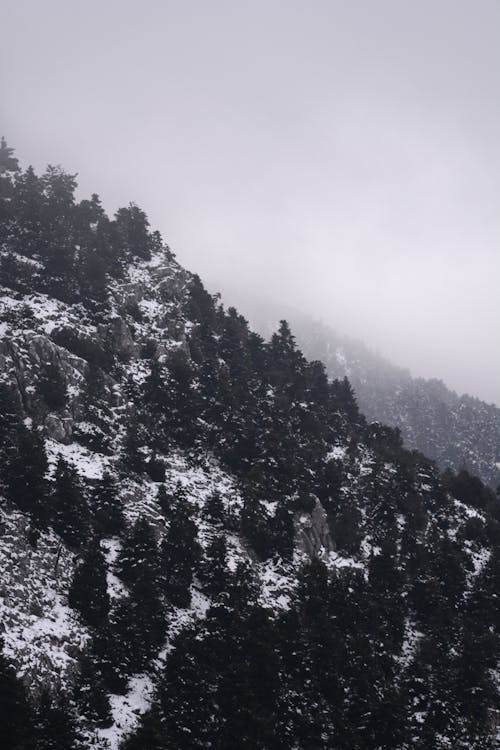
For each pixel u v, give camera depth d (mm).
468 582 108250
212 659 79312
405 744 82125
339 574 102438
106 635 76625
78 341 114000
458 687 88750
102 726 68188
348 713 82500
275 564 99750
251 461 113000
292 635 85938
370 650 89562
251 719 74250
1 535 79375
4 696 60750
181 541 92188
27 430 93188
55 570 81375
